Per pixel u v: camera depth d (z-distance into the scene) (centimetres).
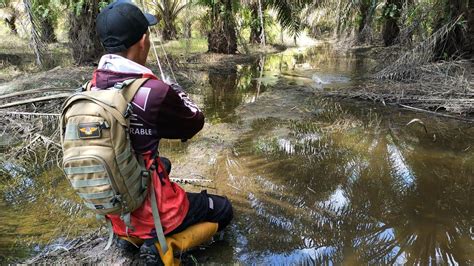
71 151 160
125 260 204
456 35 614
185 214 194
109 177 160
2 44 852
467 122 410
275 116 436
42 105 436
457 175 299
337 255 211
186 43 961
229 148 349
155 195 182
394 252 213
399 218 246
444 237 227
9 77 582
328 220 243
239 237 225
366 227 236
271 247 217
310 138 372
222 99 507
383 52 875
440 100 457
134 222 184
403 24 774
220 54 852
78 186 163
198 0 823
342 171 307
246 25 911
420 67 571
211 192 273
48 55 673
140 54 177
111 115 159
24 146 351
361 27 1038
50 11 683
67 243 217
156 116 171
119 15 168
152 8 1059
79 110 159
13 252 209
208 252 212
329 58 855
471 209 255
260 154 337
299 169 310
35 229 230
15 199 265
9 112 404
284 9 732
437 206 259
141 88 169
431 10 636
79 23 643
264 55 880
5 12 936
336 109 459
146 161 177
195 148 348
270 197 269
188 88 563
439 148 348
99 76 173
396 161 323
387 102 481
